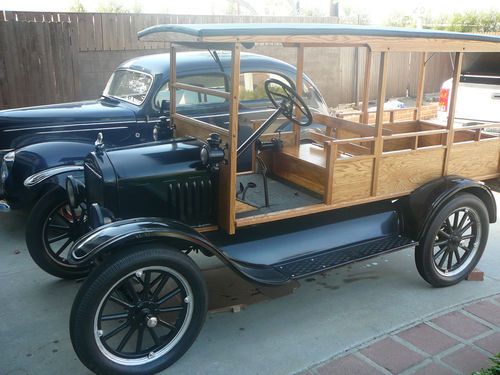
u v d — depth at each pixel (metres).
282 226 3.62
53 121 5.17
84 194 3.66
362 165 3.65
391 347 3.19
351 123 4.21
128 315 2.89
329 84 11.55
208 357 3.11
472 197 3.96
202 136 3.56
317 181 3.79
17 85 8.16
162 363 2.94
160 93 5.42
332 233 3.79
